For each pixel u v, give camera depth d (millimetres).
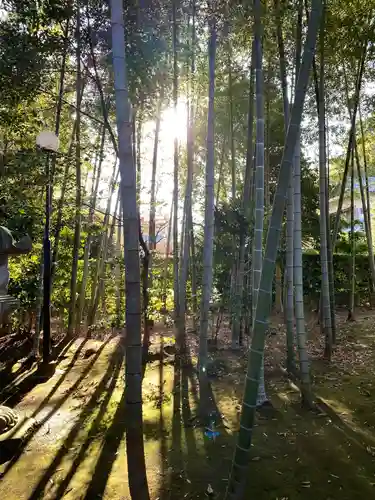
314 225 11430
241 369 5953
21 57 4684
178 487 3086
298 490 3021
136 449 2414
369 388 5027
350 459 3408
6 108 5090
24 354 6906
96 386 5402
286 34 5852
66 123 7047
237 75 7527
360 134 9734
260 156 4555
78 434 4008
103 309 10156
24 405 4801
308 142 9273
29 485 3170
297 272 4641
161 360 6500
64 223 7125
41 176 5309
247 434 2492
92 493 3035
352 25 6230
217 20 4688
